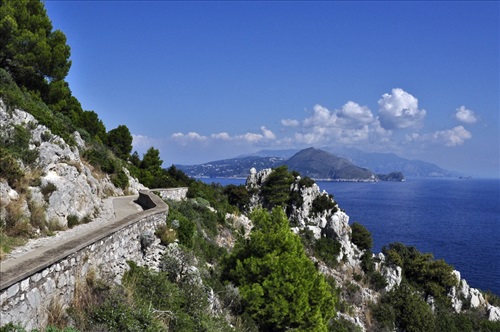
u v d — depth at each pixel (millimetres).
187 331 14188
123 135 64125
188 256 19797
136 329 11516
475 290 74625
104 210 27672
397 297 60156
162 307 14602
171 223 24234
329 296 25875
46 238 17281
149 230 19375
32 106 27344
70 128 37625
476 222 179875
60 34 44781
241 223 56250
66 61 45625
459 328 63531
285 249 25922
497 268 98875
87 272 12469
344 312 51469
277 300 22609
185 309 16094
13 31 37219
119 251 15461
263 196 71312
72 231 19797
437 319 63188
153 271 17109
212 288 21516
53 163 22828
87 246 12562
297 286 23594
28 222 17172
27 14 41344
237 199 69188
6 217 16375
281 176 71375
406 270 74875
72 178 23703
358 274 64688
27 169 20094
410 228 155000
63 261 10992
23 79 40188
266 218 27750
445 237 137750
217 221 46406
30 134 22500
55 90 43906
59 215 20328
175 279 18234
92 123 58312
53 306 10258
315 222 71250
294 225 68812
